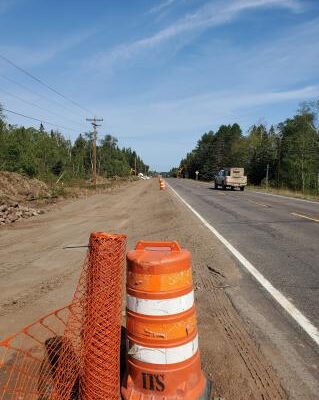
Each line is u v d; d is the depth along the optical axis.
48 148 55.78
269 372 4.01
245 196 30.59
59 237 11.84
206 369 4.07
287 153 58.09
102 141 130.38
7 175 28.23
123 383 3.46
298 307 5.73
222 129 128.75
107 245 3.42
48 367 4.06
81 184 52.62
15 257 9.22
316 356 4.33
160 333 3.24
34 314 5.57
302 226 13.38
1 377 3.92
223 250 9.64
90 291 3.43
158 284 3.24
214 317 5.42
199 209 19.80
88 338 3.39
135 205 22.80
